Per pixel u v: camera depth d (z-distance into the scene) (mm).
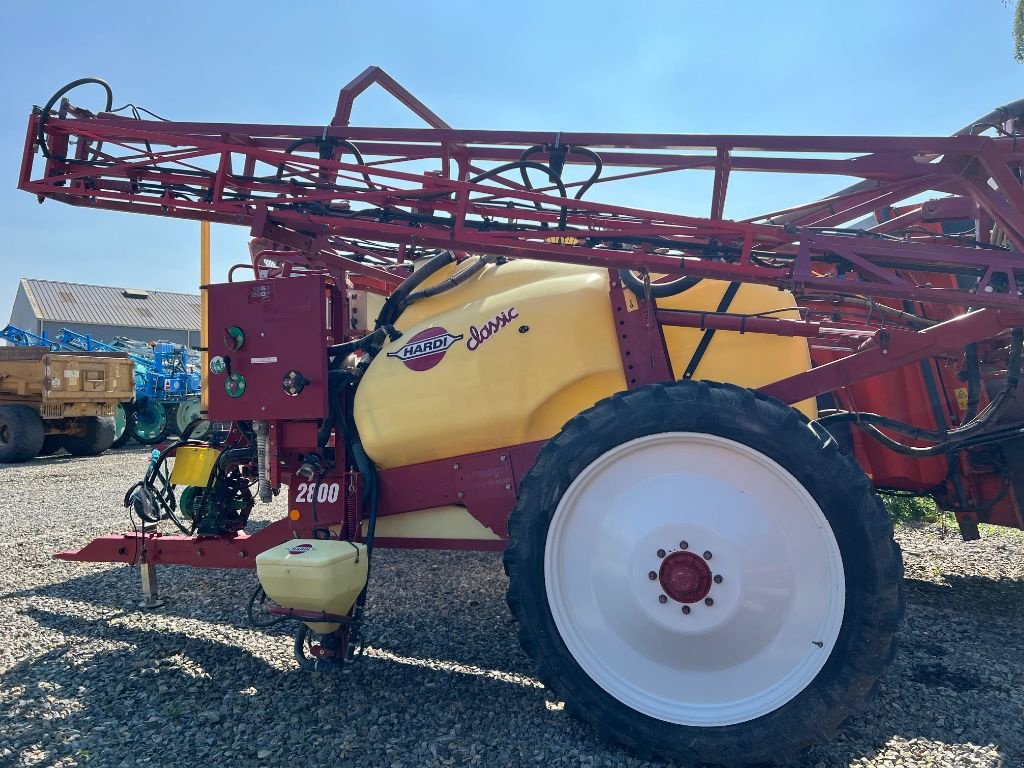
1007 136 3025
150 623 3707
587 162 3420
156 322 51969
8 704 2775
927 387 3986
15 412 11992
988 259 2504
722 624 2320
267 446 3240
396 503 3191
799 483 2289
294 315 3123
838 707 2180
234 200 3055
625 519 2441
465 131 2898
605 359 2908
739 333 2906
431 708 2709
